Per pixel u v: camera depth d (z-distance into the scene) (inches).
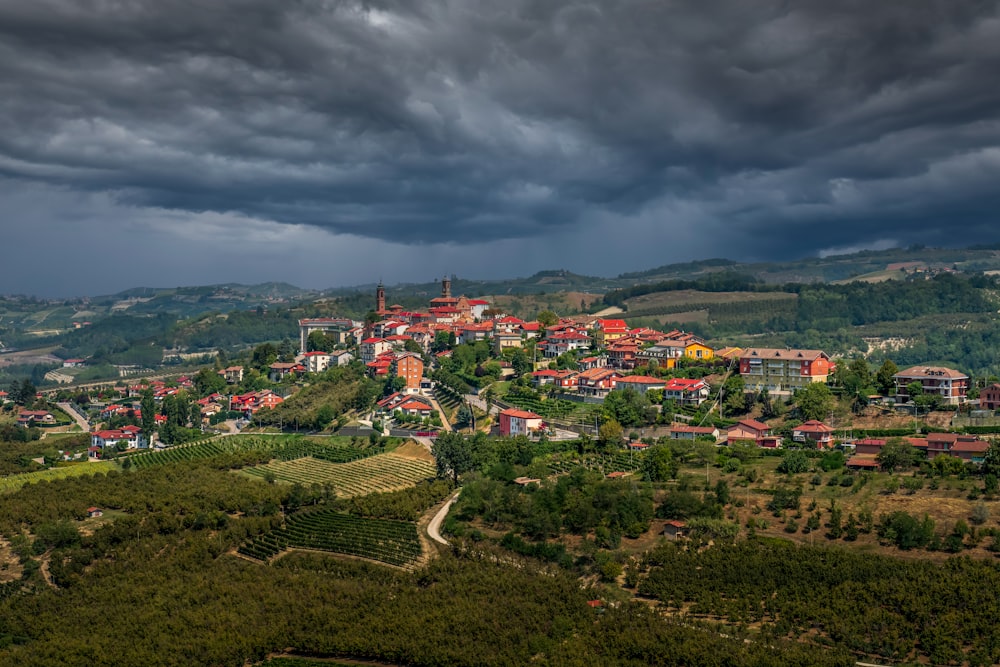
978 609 5718.5
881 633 5664.4
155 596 7007.9
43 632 6569.9
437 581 6968.5
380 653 6067.9
